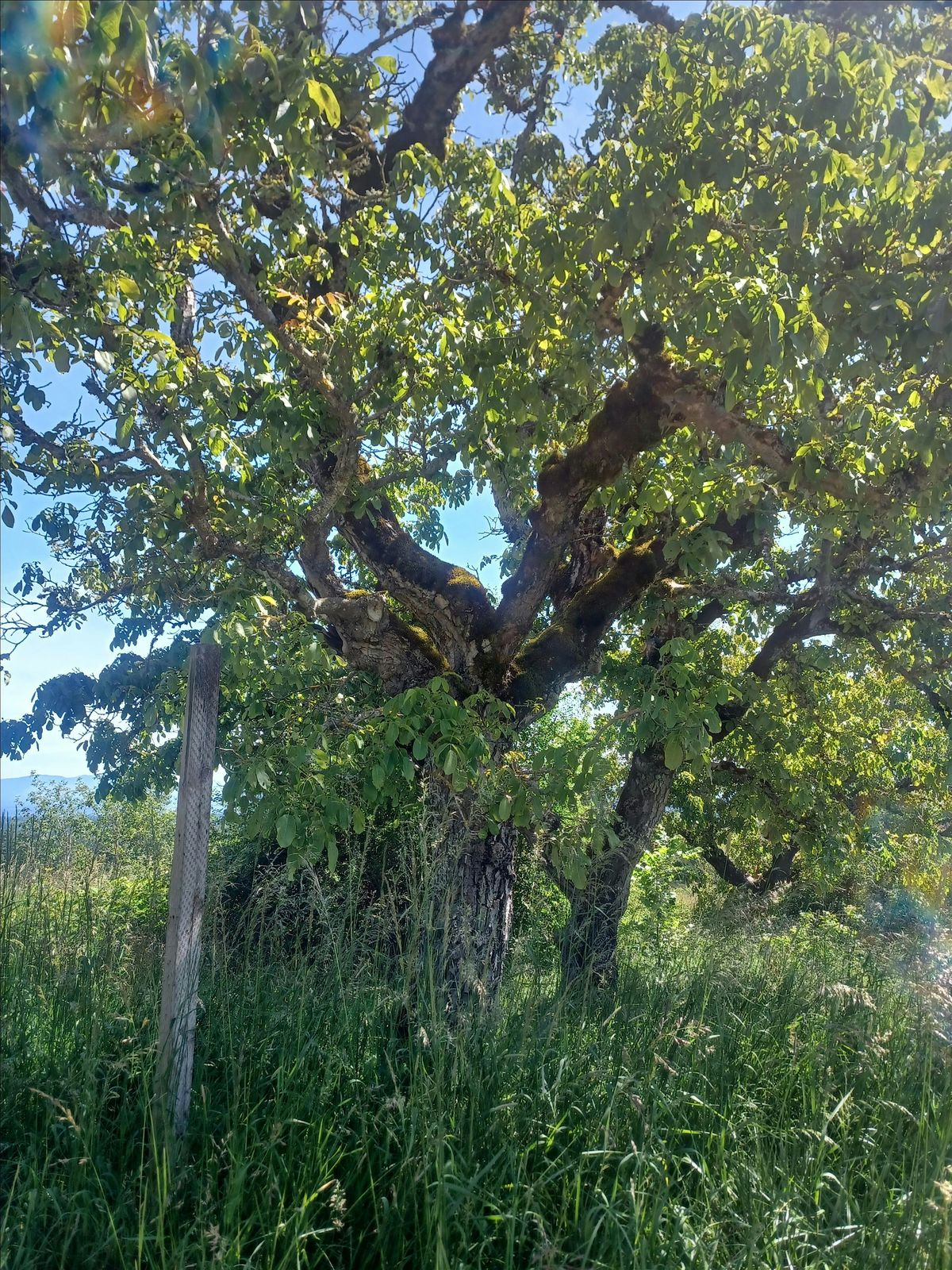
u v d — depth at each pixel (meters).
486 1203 3.30
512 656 6.14
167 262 5.52
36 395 5.80
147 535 6.58
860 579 7.86
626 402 5.98
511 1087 3.98
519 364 5.57
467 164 5.32
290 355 5.60
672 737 4.98
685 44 4.77
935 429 5.01
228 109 3.95
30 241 4.71
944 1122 3.96
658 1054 4.34
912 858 9.73
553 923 6.23
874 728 10.11
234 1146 3.51
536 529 6.20
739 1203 3.60
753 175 4.82
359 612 6.03
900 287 4.57
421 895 4.60
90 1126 3.53
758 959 5.93
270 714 6.14
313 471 6.24
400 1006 4.40
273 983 4.75
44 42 3.17
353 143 6.32
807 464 5.61
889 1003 5.37
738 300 4.43
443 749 4.47
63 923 4.92
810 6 5.79
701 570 7.12
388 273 5.50
